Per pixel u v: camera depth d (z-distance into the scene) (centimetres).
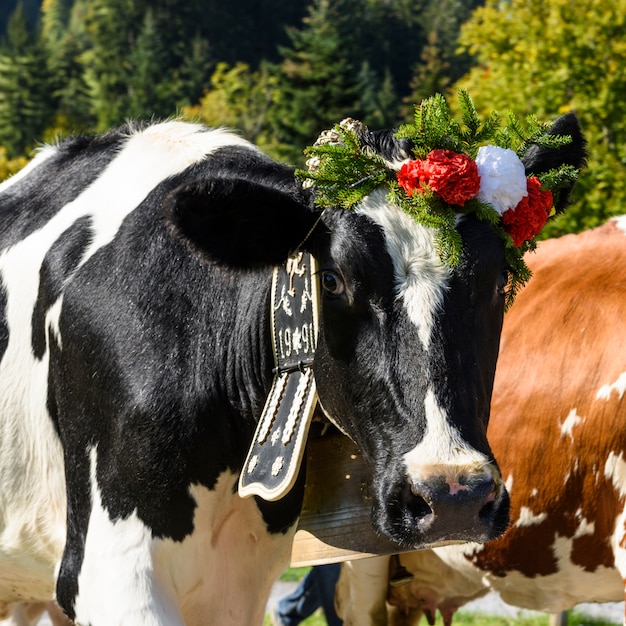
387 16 8412
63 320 439
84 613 416
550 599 575
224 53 9900
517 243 384
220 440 416
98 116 8175
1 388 469
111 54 9312
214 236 377
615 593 559
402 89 8169
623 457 522
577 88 1783
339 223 372
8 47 8631
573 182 437
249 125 3694
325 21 3622
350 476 454
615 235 589
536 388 553
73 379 433
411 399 350
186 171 450
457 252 356
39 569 484
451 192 366
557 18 1802
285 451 396
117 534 408
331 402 385
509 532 561
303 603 733
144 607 396
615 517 530
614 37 1783
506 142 416
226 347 420
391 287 359
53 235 467
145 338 415
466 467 336
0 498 475
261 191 373
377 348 360
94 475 421
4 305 474
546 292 580
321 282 382
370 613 625
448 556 589
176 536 409
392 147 391
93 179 479
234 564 439
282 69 3606
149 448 404
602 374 534
